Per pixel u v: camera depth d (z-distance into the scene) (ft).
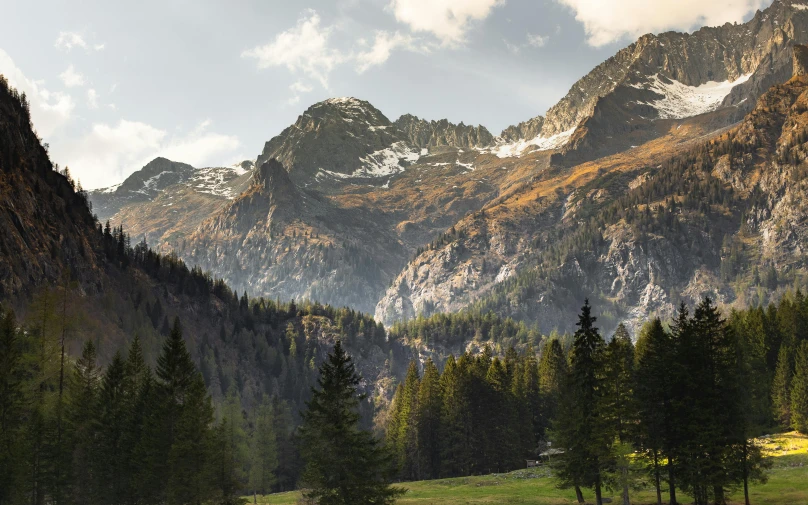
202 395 248.52
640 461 235.61
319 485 207.31
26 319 276.82
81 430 257.75
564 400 242.58
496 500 269.03
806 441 337.52
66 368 282.56
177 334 256.32
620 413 225.97
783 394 379.76
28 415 257.55
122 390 271.28
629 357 360.07
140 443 244.01
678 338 227.40
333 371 211.61
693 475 215.51
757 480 245.24
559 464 241.76
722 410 215.92
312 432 209.26
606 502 255.09
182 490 233.96
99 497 251.60
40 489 246.27
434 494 307.99
